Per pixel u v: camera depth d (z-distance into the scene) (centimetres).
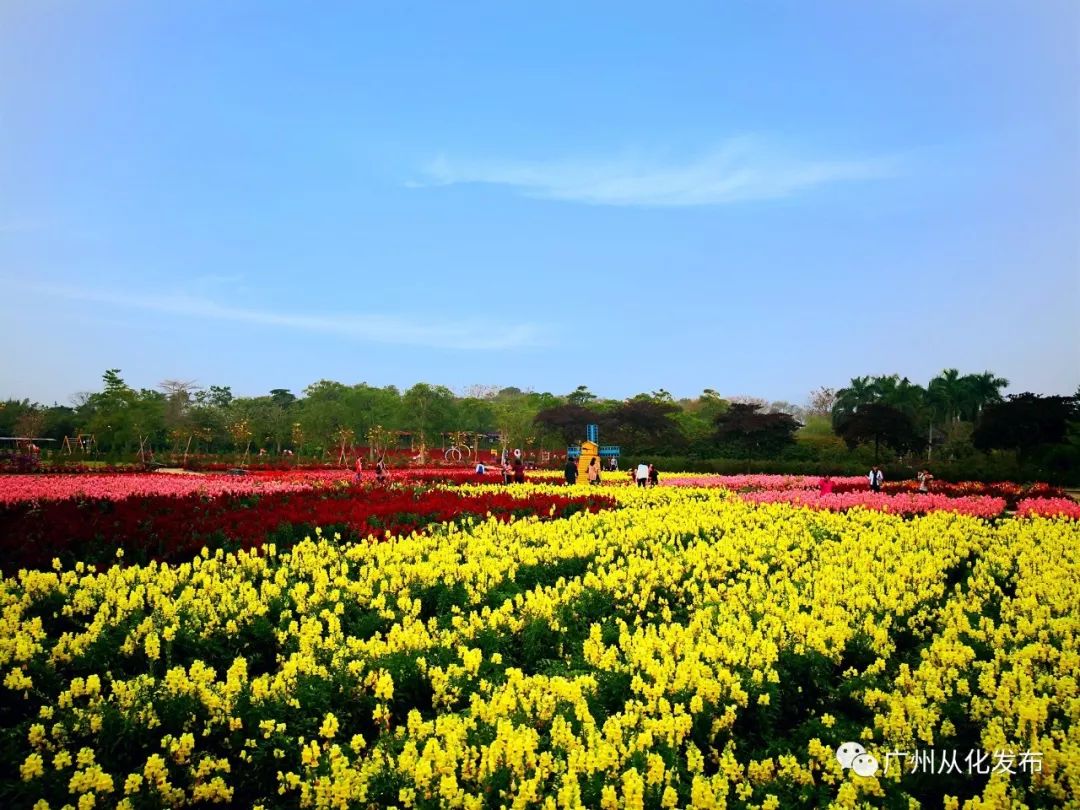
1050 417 4609
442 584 980
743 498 2233
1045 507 1909
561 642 835
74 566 1047
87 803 471
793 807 498
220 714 588
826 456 6138
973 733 607
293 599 870
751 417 6353
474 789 499
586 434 6575
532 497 1888
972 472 4184
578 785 468
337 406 5744
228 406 7019
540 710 586
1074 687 628
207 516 1317
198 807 539
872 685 680
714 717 602
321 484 2369
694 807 468
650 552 1262
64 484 2189
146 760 552
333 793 491
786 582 1003
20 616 761
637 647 695
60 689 633
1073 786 491
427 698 681
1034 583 998
